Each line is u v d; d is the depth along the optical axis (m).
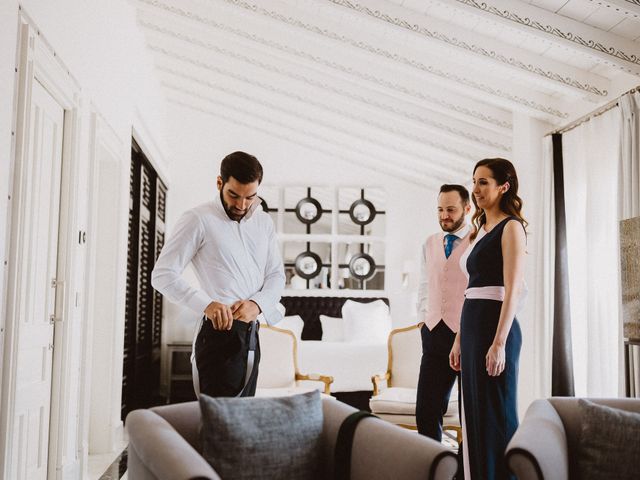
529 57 4.60
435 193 8.71
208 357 2.20
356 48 5.06
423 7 4.37
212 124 8.73
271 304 2.34
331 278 8.76
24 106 2.64
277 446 1.73
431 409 3.23
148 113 6.55
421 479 1.48
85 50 3.69
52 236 3.29
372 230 8.85
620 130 4.16
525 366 5.25
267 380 4.70
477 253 2.51
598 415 1.88
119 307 4.84
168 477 1.31
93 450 4.59
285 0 4.74
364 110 7.10
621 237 3.46
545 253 5.15
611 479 1.79
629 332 3.38
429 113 6.47
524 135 5.47
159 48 6.69
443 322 3.23
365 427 1.74
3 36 2.42
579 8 3.89
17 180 2.60
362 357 6.83
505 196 2.55
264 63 6.45
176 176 8.62
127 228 5.15
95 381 4.64
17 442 2.80
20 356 2.82
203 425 1.70
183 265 2.27
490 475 2.35
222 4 4.94
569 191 5.08
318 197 8.84
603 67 4.54
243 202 2.25
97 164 4.01
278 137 8.83
